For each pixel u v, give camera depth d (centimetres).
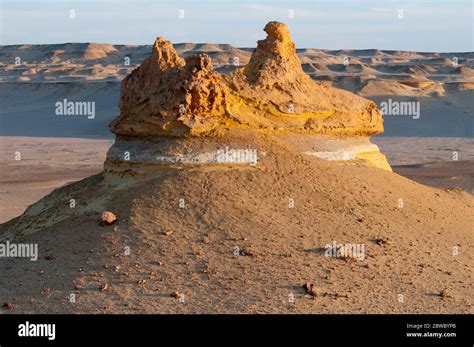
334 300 1359
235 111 1809
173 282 1412
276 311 1309
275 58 1933
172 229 1569
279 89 1900
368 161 2041
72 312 1327
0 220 3341
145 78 1897
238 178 1708
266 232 1562
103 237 1566
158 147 1767
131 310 1319
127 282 1417
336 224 1628
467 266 1573
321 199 1703
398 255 1559
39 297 1391
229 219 1591
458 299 1402
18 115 11669
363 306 1344
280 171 1748
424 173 5250
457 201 2075
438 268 1535
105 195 1766
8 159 6297
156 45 1905
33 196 4172
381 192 1845
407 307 1351
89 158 6438
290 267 1461
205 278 1424
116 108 11550
